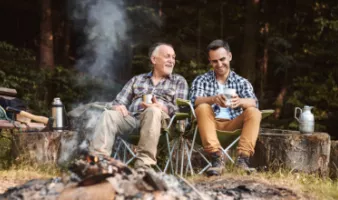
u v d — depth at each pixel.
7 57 9.34
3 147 5.10
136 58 10.20
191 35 10.64
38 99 9.23
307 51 9.54
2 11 11.87
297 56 9.87
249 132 3.79
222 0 10.59
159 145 4.36
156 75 4.28
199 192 2.67
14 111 4.65
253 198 2.96
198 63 9.48
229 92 3.80
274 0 10.72
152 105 3.86
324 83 9.38
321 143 4.27
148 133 3.65
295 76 10.16
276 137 4.40
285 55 10.20
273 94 10.66
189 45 10.21
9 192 2.72
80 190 2.52
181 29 10.48
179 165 4.66
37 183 2.76
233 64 10.84
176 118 3.97
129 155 4.28
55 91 9.80
